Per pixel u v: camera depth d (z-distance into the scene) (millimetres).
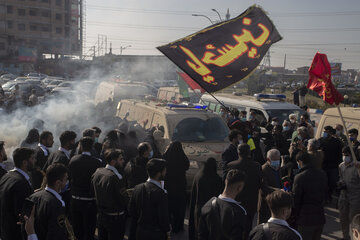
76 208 4945
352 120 8273
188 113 7832
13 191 3941
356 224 2324
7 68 70438
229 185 3416
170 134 7328
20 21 81750
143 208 4016
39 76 49219
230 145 5738
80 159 4891
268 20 6043
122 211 4562
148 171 4070
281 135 8445
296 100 22953
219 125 7902
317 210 4621
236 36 5855
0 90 18203
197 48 5645
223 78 5504
